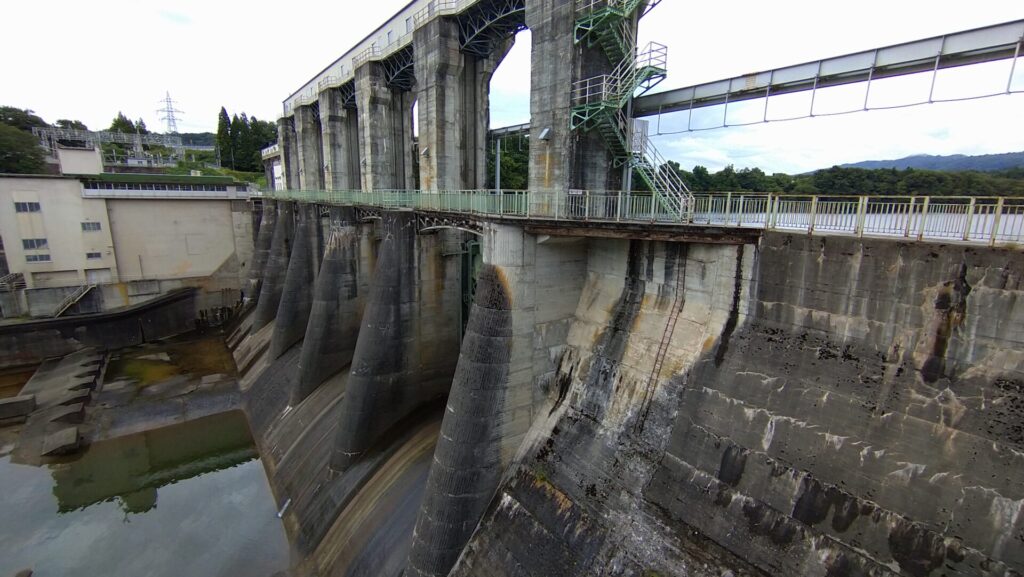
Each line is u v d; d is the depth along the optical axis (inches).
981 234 377.1
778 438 477.1
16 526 1073.5
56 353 1868.8
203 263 2332.7
